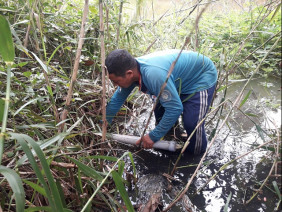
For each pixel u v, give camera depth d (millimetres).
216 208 1615
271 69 3150
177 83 1846
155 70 1632
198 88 1854
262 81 3174
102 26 1184
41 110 1604
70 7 2293
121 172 1239
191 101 1897
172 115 1725
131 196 1673
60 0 2361
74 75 1228
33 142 771
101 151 1638
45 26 1910
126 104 2594
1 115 874
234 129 2352
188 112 1897
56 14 2084
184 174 1865
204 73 1921
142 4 2535
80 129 1800
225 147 2119
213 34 3639
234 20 3846
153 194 1685
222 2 2865
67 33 2172
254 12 3787
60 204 783
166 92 1653
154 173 1870
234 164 1944
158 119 2332
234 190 1737
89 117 1997
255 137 2242
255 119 2486
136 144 1928
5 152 1244
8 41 764
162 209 1600
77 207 1405
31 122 1426
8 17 1819
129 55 1621
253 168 1909
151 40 3111
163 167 1925
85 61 2156
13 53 793
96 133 1650
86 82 2146
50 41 2078
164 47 3047
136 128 2314
